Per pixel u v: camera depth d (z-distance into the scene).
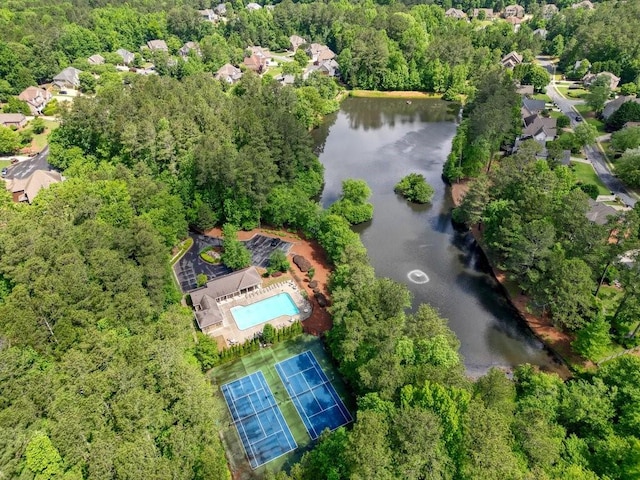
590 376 76.62
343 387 75.44
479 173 138.25
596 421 57.66
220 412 71.69
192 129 115.75
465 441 46.53
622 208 115.19
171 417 55.56
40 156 149.12
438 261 107.00
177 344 65.00
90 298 66.38
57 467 45.94
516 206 99.12
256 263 104.25
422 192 128.12
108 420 51.97
